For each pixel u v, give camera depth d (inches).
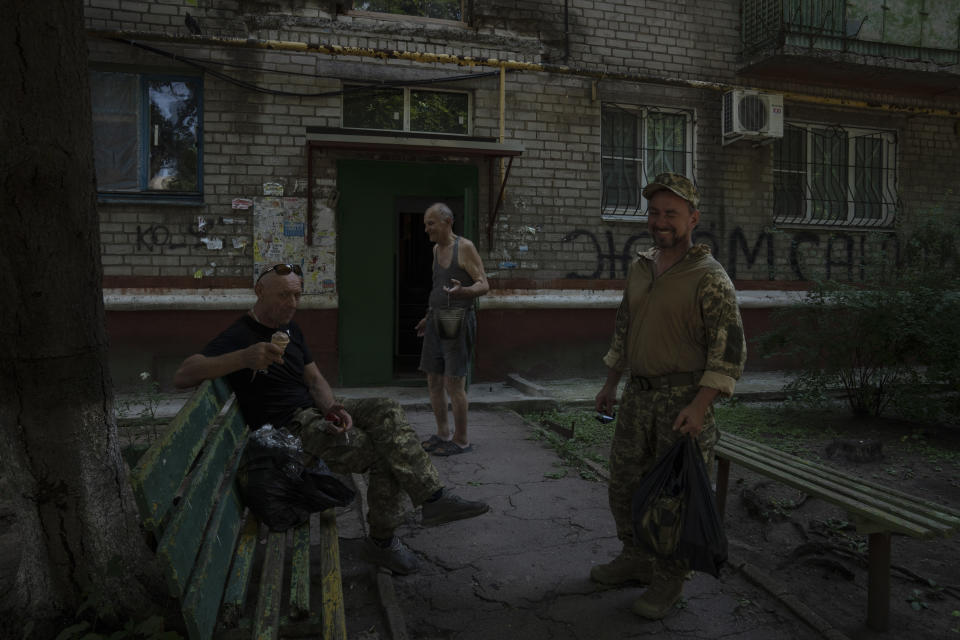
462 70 292.0
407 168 287.4
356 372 286.4
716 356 94.3
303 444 110.6
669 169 328.8
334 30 277.7
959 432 229.8
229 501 96.0
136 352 263.4
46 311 85.3
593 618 100.8
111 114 266.1
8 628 90.0
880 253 252.5
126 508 95.1
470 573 116.5
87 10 253.9
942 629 102.9
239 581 87.4
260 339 110.5
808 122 347.6
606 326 316.5
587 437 212.8
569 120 308.2
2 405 85.8
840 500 105.2
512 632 97.1
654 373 101.3
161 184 272.4
